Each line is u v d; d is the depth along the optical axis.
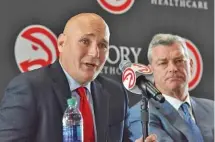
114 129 3.25
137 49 3.72
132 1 3.76
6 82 3.39
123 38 3.70
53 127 2.95
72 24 3.21
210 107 3.81
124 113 3.32
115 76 3.52
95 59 3.15
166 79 3.73
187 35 3.87
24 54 3.46
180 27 3.86
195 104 3.79
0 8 3.44
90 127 3.07
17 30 3.46
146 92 2.68
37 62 3.48
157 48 3.76
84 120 3.05
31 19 3.50
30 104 2.93
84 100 3.11
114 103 3.28
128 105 3.35
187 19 3.89
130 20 3.74
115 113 3.28
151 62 3.74
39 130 2.92
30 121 2.90
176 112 3.71
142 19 3.78
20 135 2.87
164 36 3.79
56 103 3.00
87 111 3.09
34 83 2.99
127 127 3.33
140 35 3.75
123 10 3.73
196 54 3.86
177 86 3.74
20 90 2.96
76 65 3.13
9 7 3.46
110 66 3.59
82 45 3.15
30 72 3.05
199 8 3.93
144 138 2.72
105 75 3.52
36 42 3.50
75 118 2.96
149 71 2.72
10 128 2.88
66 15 3.57
